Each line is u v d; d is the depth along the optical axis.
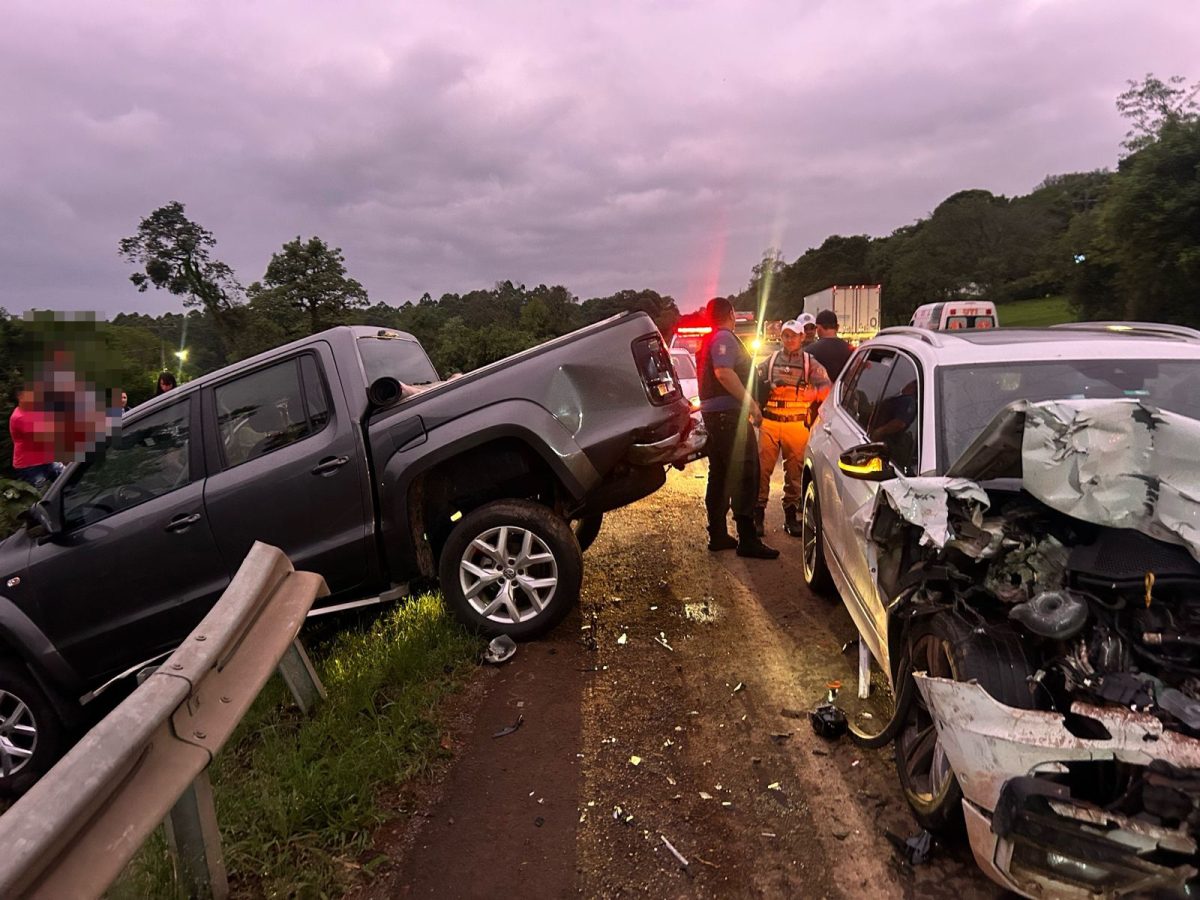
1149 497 2.26
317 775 3.26
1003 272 71.00
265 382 4.92
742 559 6.48
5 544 4.94
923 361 3.94
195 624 4.80
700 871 2.75
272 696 4.26
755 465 6.36
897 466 3.74
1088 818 1.97
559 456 4.56
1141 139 18.64
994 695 2.31
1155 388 3.57
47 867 1.76
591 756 3.54
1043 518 2.64
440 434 4.61
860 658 3.98
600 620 5.18
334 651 4.89
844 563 4.24
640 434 4.64
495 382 4.71
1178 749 1.95
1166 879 1.92
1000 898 2.53
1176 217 17.69
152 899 2.49
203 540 4.71
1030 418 2.42
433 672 4.35
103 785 1.92
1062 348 3.84
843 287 35.91
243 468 4.77
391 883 2.75
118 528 4.73
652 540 7.20
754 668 4.35
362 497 4.67
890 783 3.21
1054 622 2.27
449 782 3.37
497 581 4.73
